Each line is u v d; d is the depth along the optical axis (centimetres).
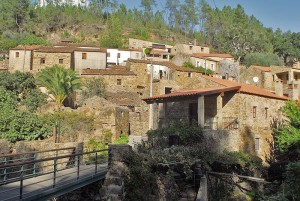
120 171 1864
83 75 5138
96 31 10588
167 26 13188
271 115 3319
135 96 4872
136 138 3347
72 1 13450
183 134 2781
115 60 7412
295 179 2064
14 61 5547
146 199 1989
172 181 2367
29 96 4134
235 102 2994
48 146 2767
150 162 2158
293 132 2767
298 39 10594
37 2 12631
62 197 1903
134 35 10694
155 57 7881
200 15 13425
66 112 3544
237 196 2714
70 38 9769
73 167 1942
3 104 3516
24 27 9850
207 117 3108
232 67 7069
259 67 6303
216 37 11656
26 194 1320
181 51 8612
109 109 3556
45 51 5422
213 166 2678
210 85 3538
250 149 3028
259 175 2908
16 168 2381
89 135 3434
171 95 3031
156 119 3219
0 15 10150
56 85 4047
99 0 13112
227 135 2836
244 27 12506
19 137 3023
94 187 1859
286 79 5997
